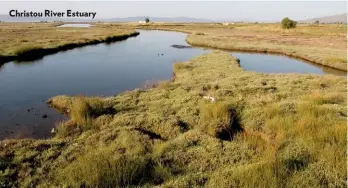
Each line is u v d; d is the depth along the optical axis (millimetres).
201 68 27375
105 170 7949
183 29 106625
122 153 9594
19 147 10273
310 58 37094
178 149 9969
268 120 12195
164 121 12797
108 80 24406
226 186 7340
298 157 8828
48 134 12633
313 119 11617
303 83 20641
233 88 18609
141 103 15797
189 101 15711
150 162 9039
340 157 8477
